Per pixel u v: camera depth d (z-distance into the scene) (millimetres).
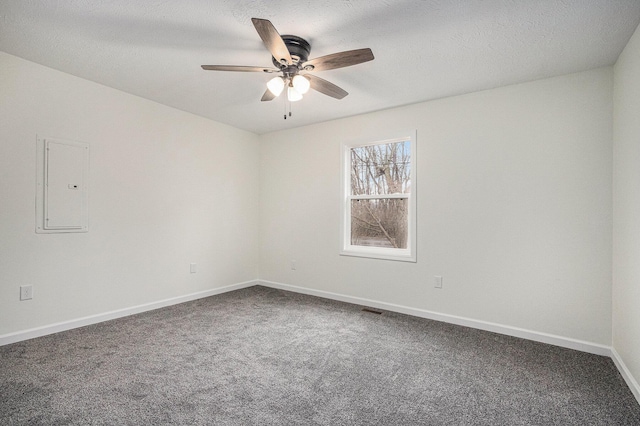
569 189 2643
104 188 3100
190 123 3885
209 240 4125
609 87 2506
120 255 3232
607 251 2488
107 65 2650
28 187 2615
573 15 1887
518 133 2869
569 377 2135
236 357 2383
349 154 4059
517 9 1846
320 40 2213
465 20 1962
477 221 3062
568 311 2633
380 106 3543
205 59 2527
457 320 3143
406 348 2574
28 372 2102
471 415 1727
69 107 2842
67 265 2854
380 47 2293
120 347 2521
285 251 4531
